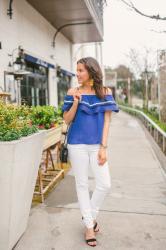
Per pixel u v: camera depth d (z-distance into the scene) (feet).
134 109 75.25
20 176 9.95
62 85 54.65
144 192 16.90
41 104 40.73
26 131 10.80
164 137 28.12
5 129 10.07
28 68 35.63
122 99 132.26
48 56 42.73
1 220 9.80
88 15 39.96
